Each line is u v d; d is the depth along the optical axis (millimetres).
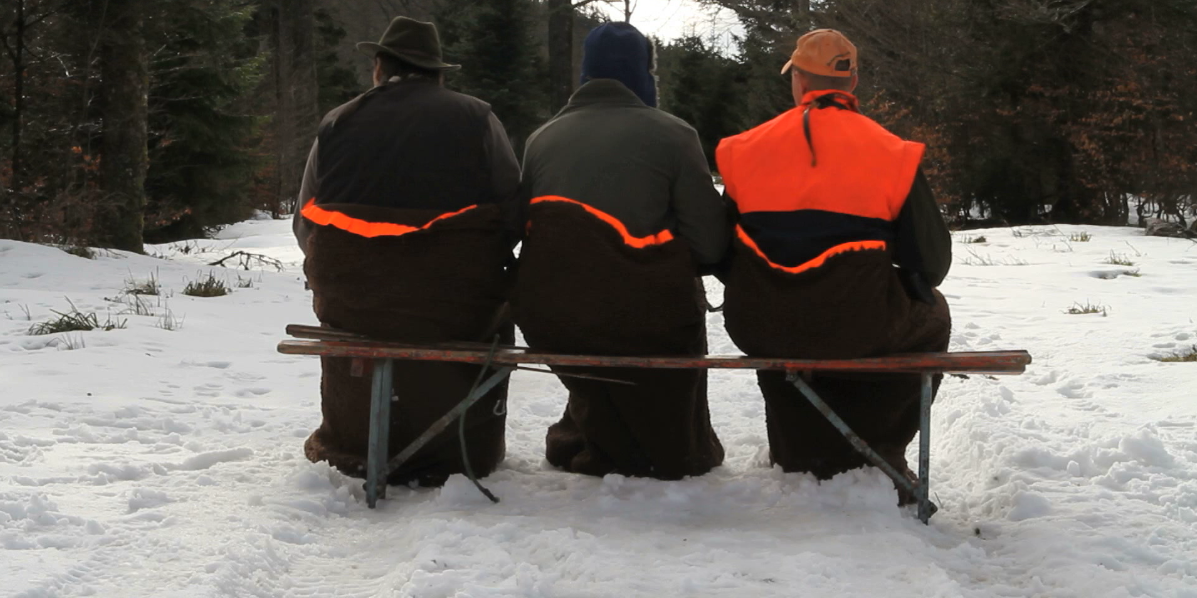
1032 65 23406
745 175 4027
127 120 15039
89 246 14320
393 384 4211
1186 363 6629
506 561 3355
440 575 3215
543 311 4137
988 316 8984
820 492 4086
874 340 3922
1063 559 3521
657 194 4109
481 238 4219
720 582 3236
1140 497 4160
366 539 3732
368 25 47875
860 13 26688
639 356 4113
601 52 4320
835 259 3879
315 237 4227
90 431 5098
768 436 4527
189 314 9117
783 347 3971
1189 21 21359
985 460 4758
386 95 4258
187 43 21656
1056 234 17828
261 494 4027
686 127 4211
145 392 6164
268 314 9492
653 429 4293
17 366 6684
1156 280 11609
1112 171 22281
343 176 4199
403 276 4148
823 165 3920
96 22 14773
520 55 38625
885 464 3994
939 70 24828
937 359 3771
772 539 3639
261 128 29391
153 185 23188
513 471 4633
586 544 3492
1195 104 21141
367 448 4348
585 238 4066
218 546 3414
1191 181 21188
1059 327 8289
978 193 24391
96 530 3551
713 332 8336
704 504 4098
